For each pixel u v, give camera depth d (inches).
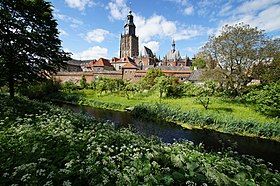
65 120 596.7
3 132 445.4
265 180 375.6
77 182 294.8
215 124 1232.8
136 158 368.8
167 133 1087.0
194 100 1744.6
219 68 1919.3
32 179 281.9
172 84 2135.8
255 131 1115.9
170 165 376.5
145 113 1502.2
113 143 468.4
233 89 1915.6
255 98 1407.5
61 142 410.3
